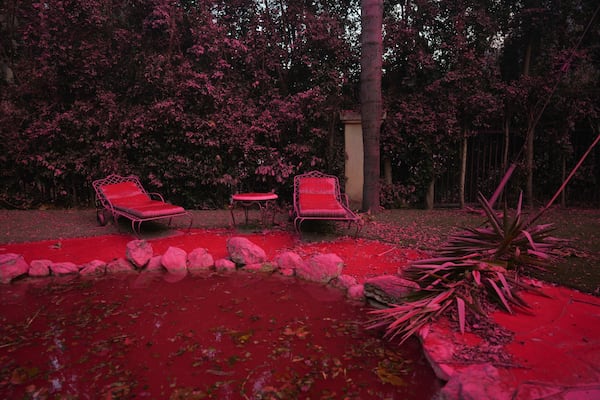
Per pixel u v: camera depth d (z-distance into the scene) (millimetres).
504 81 8211
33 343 2699
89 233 5781
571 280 3551
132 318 3104
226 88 7973
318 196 6211
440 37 8156
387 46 8039
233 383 2223
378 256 4629
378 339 2764
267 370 2363
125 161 7957
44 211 7652
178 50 7922
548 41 8359
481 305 3002
